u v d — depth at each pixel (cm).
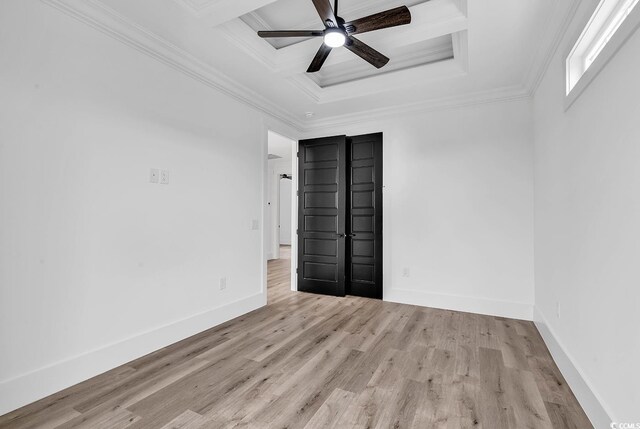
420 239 380
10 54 171
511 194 334
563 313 215
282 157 809
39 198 183
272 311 353
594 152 163
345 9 248
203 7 211
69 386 194
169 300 261
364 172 418
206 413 169
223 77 307
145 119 244
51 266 187
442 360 232
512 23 222
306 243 444
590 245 168
